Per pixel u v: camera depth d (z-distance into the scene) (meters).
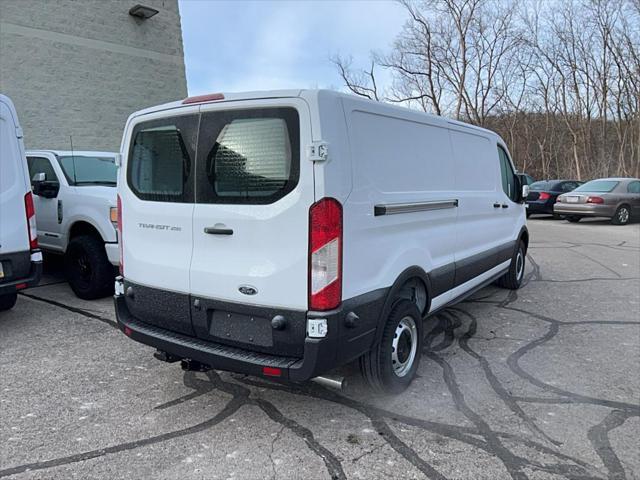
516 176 6.42
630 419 3.28
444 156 4.35
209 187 3.13
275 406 3.47
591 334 4.97
